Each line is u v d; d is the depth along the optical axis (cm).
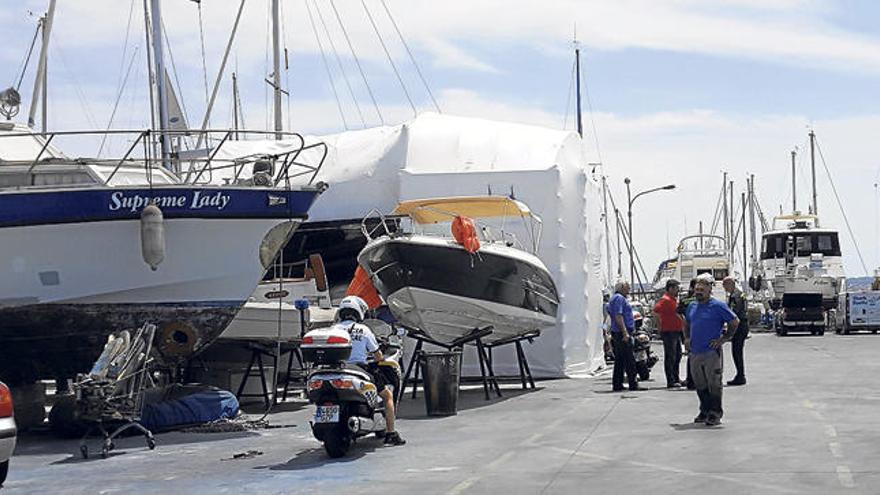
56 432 1723
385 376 1477
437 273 1952
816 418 1617
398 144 2686
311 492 1113
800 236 6203
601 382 2488
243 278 1780
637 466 1205
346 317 1435
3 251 1678
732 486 1062
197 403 1773
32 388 1878
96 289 1709
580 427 1596
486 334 2127
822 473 1124
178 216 1716
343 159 2753
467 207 2170
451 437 1528
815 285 5397
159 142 2636
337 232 2670
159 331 1766
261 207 1769
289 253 2667
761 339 4975
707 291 1579
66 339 1750
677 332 2270
